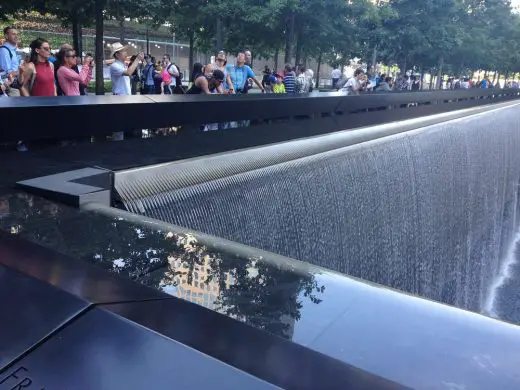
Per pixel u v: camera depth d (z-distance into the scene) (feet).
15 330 4.22
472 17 116.67
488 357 4.89
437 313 5.70
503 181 59.36
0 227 9.34
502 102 78.84
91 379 3.69
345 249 22.61
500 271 53.62
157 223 9.75
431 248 34.94
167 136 21.97
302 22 73.20
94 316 4.30
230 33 73.61
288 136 24.79
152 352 3.89
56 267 5.36
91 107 18.74
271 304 5.98
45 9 63.16
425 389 4.40
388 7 82.12
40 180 12.48
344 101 33.71
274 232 18.04
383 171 26.08
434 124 36.04
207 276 6.95
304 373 3.83
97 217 10.05
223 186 15.74
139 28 123.95
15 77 28.04
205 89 30.58
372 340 5.14
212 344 4.05
